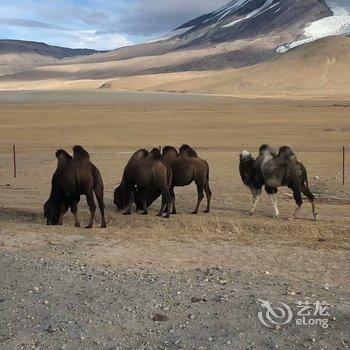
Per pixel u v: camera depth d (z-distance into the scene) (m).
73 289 9.69
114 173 26.52
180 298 9.09
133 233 14.95
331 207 18.48
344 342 7.47
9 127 48.78
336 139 40.25
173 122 53.28
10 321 8.46
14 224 16.33
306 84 186.88
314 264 11.82
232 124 51.38
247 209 18.27
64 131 45.91
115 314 8.54
